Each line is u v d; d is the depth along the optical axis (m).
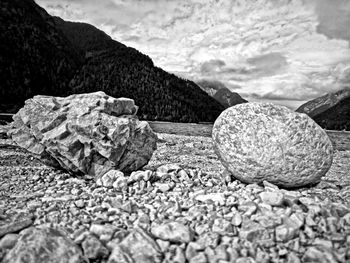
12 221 0.73
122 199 0.91
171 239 0.62
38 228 0.62
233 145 1.03
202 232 0.66
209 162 2.04
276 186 0.98
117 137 1.20
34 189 1.09
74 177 1.29
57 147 1.23
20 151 1.91
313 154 0.97
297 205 0.76
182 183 1.10
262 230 0.63
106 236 0.63
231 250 0.58
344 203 0.87
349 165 2.24
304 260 0.57
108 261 0.56
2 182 1.19
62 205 0.86
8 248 0.60
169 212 0.77
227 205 0.79
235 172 1.06
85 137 1.22
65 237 0.61
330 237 0.63
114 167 1.25
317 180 1.05
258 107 1.04
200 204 0.82
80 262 0.55
